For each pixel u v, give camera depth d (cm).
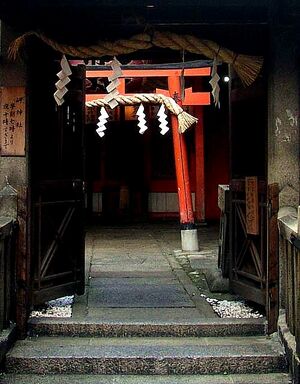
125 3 409
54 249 489
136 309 493
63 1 412
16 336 424
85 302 520
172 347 412
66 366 391
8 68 433
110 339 434
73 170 523
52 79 487
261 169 470
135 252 908
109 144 1470
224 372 392
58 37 446
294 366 355
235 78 521
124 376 388
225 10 443
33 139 451
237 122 520
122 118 1398
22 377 383
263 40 451
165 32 432
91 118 1257
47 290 477
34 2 414
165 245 1002
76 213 523
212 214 1484
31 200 448
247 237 488
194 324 441
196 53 466
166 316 467
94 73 912
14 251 426
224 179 1486
